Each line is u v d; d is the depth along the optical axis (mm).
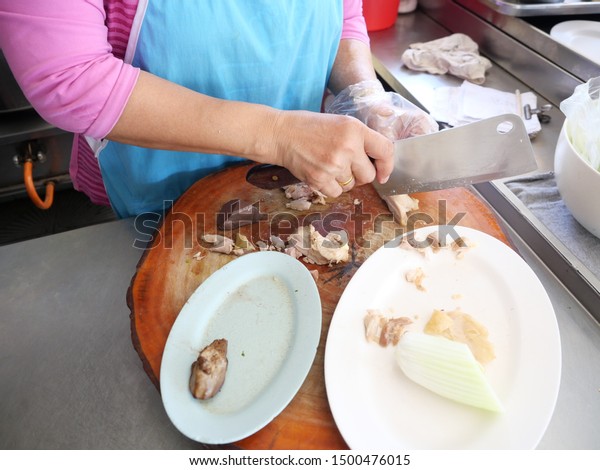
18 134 1230
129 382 631
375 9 1448
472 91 1194
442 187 819
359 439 547
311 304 666
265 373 609
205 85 808
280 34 792
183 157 907
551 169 959
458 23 1438
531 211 844
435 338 607
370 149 727
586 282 708
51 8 541
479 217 829
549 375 591
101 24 618
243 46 777
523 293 685
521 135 714
